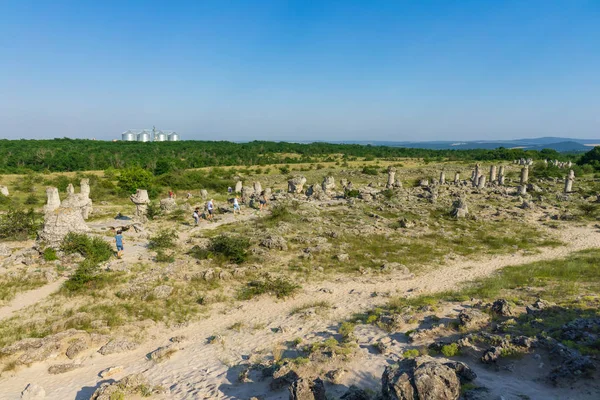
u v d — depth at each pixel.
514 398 8.34
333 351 11.75
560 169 79.31
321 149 139.00
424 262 23.84
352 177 77.38
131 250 24.56
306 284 20.19
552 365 9.77
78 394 11.04
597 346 10.23
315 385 8.88
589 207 38.91
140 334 14.91
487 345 11.24
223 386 11.06
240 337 14.52
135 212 35.78
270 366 11.66
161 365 12.69
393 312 15.41
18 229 26.55
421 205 41.75
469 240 29.09
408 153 136.00
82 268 18.56
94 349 13.76
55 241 23.38
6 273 19.72
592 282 18.42
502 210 39.47
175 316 16.47
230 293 18.92
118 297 17.73
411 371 7.70
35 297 17.45
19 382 11.74
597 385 8.62
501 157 115.38
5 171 70.81
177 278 20.23
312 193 47.47
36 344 13.30
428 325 13.84
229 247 23.23
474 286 19.03
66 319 15.16
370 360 11.46
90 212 35.81
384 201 43.09
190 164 91.38
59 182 56.62
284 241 26.20
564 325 11.76
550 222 34.97
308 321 15.66
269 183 69.94
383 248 26.59
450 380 7.50
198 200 46.00
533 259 24.23
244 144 155.62
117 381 11.25
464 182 61.59
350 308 16.95
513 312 13.98
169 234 26.42
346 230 30.67
